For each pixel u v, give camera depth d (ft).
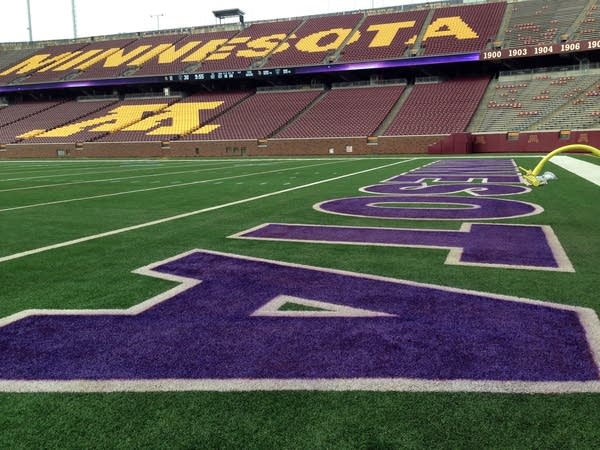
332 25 145.18
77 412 7.22
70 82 144.36
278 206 28.48
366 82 127.03
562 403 7.13
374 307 11.23
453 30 123.54
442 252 16.21
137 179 52.13
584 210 24.23
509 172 49.73
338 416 6.92
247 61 135.13
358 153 103.76
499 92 107.34
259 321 10.56
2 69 162.81
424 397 7.37
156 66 143.84
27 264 15.90
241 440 6.42
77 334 10.08
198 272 14.51
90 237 20.33
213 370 8.39
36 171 70.79
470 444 6.23
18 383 8.11
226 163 83.56
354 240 18.45
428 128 100.68
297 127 113.70
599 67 102.42
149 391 7.75
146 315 11.07
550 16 117.70
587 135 86.84
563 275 13.26
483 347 9.02
